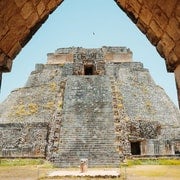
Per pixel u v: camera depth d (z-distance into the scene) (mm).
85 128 24500
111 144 22656
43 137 29906
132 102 36344
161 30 5027
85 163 17547
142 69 45188
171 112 38875
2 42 4812
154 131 30609
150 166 21484
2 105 40844
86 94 29766
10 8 4418
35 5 4980
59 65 45312
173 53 4988
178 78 5043
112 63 46062
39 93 38438
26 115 34875
